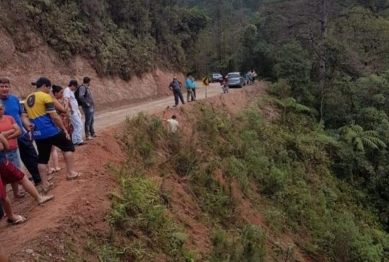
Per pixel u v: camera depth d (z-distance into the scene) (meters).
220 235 8.08
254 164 15.89
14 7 20.28
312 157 20.56
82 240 5.31
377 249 14.52
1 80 6.48
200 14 56.00
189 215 8.51
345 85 26.23
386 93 25.64
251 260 7.77
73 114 8.99
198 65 53.25
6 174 5.76
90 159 8.23
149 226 6.40
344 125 25.02
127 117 11.55
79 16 25.72
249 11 79.94
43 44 21.47
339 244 13.47
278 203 14.53
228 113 20.80
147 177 8.55
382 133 22.55
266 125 22.00
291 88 27.47
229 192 11.17
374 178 21.08
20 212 6.13
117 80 27.33
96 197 6.36
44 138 6.62
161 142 11.46
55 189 6.75
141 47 33.06
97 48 25.80
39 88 6.78
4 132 6.11
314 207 15.84
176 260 6.27
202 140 14.27
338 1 29.19
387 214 19.84
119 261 5.33
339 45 26.86
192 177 10.40
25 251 4.68
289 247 10.75
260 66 37.59
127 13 33.09
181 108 16.27
